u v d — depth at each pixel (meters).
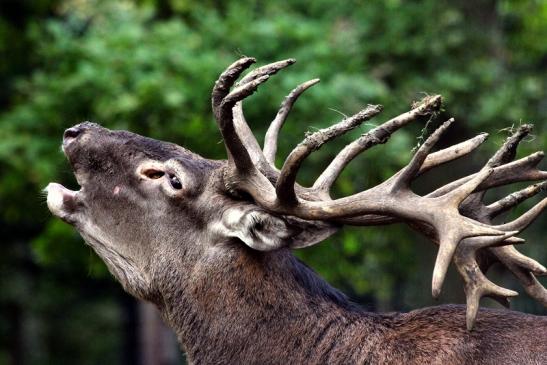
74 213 8.33
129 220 8.14
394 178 7.38
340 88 14.34
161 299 8.10
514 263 7.59
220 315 7.79
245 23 15.52
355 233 14.79
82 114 15.23
